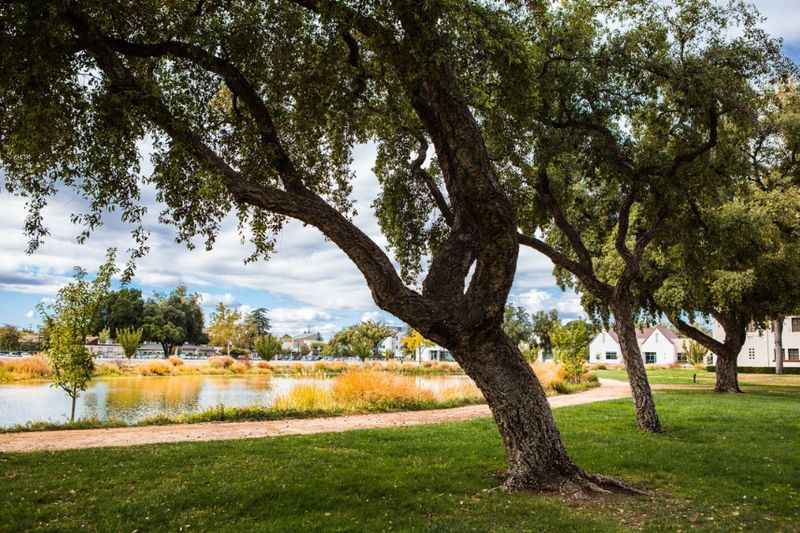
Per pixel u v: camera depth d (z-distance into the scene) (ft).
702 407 62.64
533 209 46.91
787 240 76.28
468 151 24.89
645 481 27.68
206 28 27.40
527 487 24.99
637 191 44.65
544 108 41.57
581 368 113.50
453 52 26.78
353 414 58.23
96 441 39.11
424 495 23.97
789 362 192.85
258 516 21.13
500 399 25.49
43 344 54.70
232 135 32.27
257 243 34.99
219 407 56.49
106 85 25.08
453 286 26.48
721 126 43.98
